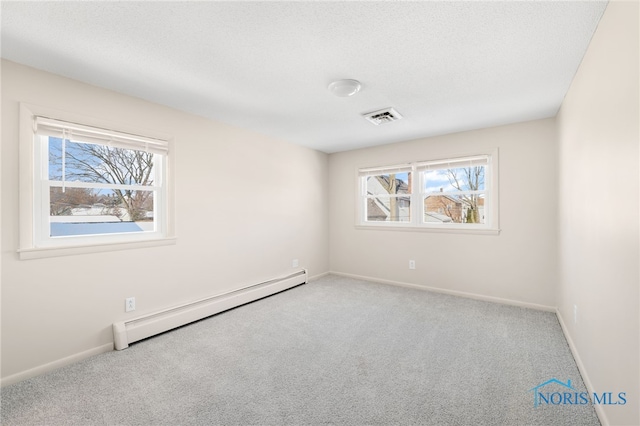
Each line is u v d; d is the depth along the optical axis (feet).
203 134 9.98
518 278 10.82
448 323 9.23
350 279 15.03
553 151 10.09
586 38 5.55
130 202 8.45
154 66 6.58
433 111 9.55
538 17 4.95
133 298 8.14
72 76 6.99
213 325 9.16
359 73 6.95
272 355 7.30
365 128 11.45
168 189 9.03
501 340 8.00
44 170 6.88
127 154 8.43
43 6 4.58
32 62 6.33
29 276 6.41
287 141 13.55
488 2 4.58
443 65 6.59
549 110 9.48
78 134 7.19
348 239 15.57
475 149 11.60
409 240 13.46
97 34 5.37
